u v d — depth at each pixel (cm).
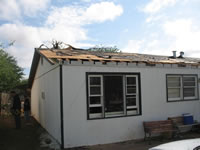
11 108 965
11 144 686
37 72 1219
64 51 923
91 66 684
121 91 741
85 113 664
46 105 910
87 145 656
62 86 637
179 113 866
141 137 756
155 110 802
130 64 756
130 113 752
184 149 329
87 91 673
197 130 860
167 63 830
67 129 632
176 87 880
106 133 691
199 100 931
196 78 934
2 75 849
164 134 769
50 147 638
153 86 805
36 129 958
